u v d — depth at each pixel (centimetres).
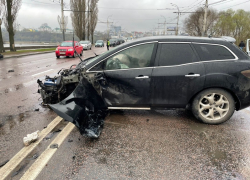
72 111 321
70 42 1973
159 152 297
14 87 693
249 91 366
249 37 4256
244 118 425
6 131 360
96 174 249
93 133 337
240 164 271
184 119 416
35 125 385
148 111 459
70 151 297
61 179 240
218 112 383
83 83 352
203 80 364
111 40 4509
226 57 372
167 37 391
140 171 256
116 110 460
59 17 3588
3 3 2255
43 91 458
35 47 3319
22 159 276
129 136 344
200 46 376
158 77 369
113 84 380
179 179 242
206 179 243
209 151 301
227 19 4559
